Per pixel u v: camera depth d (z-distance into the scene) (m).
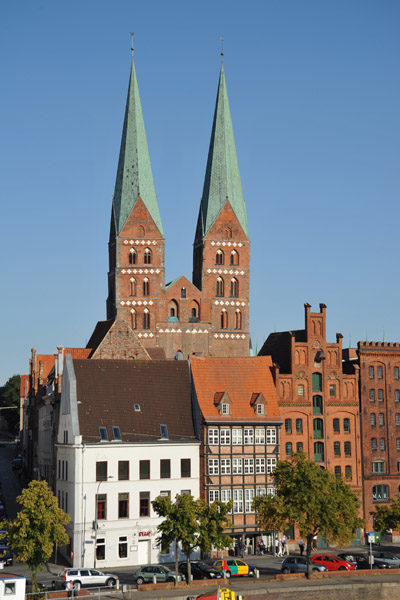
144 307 168.25
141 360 112.12
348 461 120.56
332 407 120.56
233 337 173.00
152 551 101.88
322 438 119.31
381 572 87.12
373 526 119.88
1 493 133.38
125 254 168.88
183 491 106.19
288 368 120.12
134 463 103.00
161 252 169.88
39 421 136.12
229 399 110.56
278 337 125.00
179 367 114.19
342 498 89.12
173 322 169.12
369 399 123.56
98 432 102.56
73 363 107.69
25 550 78.00
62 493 105.38
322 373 120.38
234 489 108.69
